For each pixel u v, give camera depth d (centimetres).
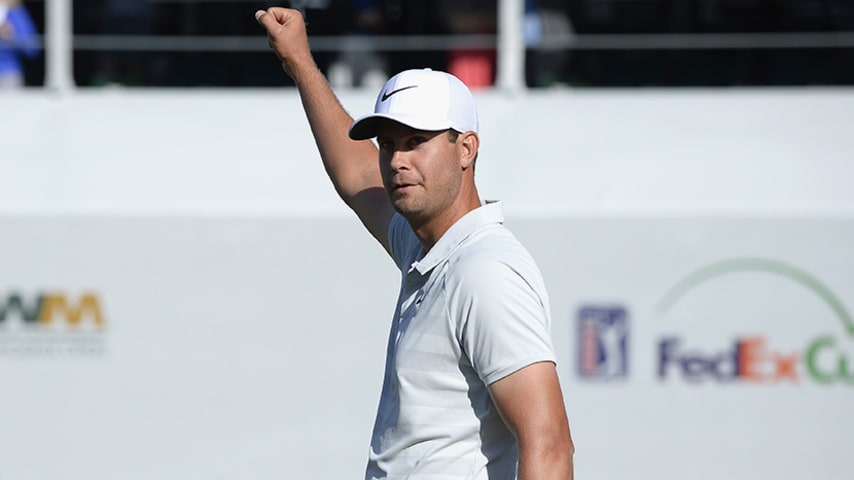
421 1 2034
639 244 1744
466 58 2038
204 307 1792
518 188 1797
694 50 2073
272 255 1788
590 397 1745
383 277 1773
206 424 1791
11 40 2039
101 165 1861
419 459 809
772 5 2034
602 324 1748
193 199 1831
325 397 1778
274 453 1784
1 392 1812
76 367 1802
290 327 1783
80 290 1803
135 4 2123
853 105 1819
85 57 2134
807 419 1731
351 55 2044
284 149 1858
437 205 822
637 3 2058
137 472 1800
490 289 767
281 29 1045
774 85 2058
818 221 1723
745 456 1733
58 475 1805
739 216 1731
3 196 1838
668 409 1741
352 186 1034
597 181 1792
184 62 2142
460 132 820
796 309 1731
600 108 1848
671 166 1797
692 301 1738
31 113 1902
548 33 2025
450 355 795
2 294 1811
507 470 814
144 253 1800
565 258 1753
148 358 1798
